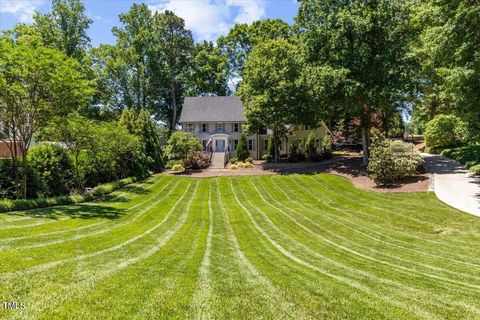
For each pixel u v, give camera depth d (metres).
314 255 7.77
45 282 4.42
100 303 3.87
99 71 36.91
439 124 30.09
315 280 5.59
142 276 5.06
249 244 8.83
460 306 4.64
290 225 11.62
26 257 5.61
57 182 16.38
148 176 25.27
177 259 6.56
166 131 47.84
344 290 5.11
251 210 14.73
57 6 31.08
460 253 8.20
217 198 18.22
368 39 22.58
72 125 16.05
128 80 40.72
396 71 21.58
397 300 4.79
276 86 26.70
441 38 13.90
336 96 23.41
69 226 9.29
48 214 11.10
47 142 17.42
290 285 5.22
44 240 7.25
